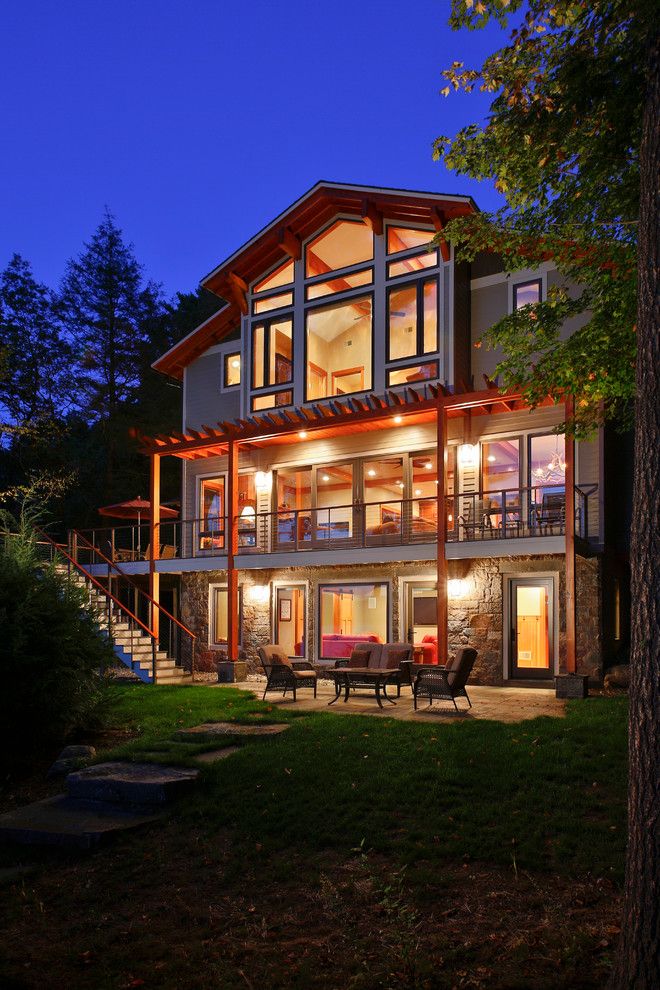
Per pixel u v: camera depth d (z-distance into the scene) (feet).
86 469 103.24
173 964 14.46
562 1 21.30
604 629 46.83
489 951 13.92
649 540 11.16
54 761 30.50
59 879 19.49
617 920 14.52
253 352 65.36
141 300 115.44
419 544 49.37
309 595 58.03
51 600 32.78
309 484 62.18
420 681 36.01
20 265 110.42
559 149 25.45
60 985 14.01
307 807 21.72
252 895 17.38
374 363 58.03
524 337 34.63
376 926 15.31
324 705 38.88
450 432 54.95
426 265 56.65
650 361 11.60
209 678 56.13
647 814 10.59
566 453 43.19
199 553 67.62
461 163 27.53
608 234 29.60
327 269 62.08
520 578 49.01
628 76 21.53
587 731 27.84
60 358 109.60
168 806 23.45
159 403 108.88
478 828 19.34
